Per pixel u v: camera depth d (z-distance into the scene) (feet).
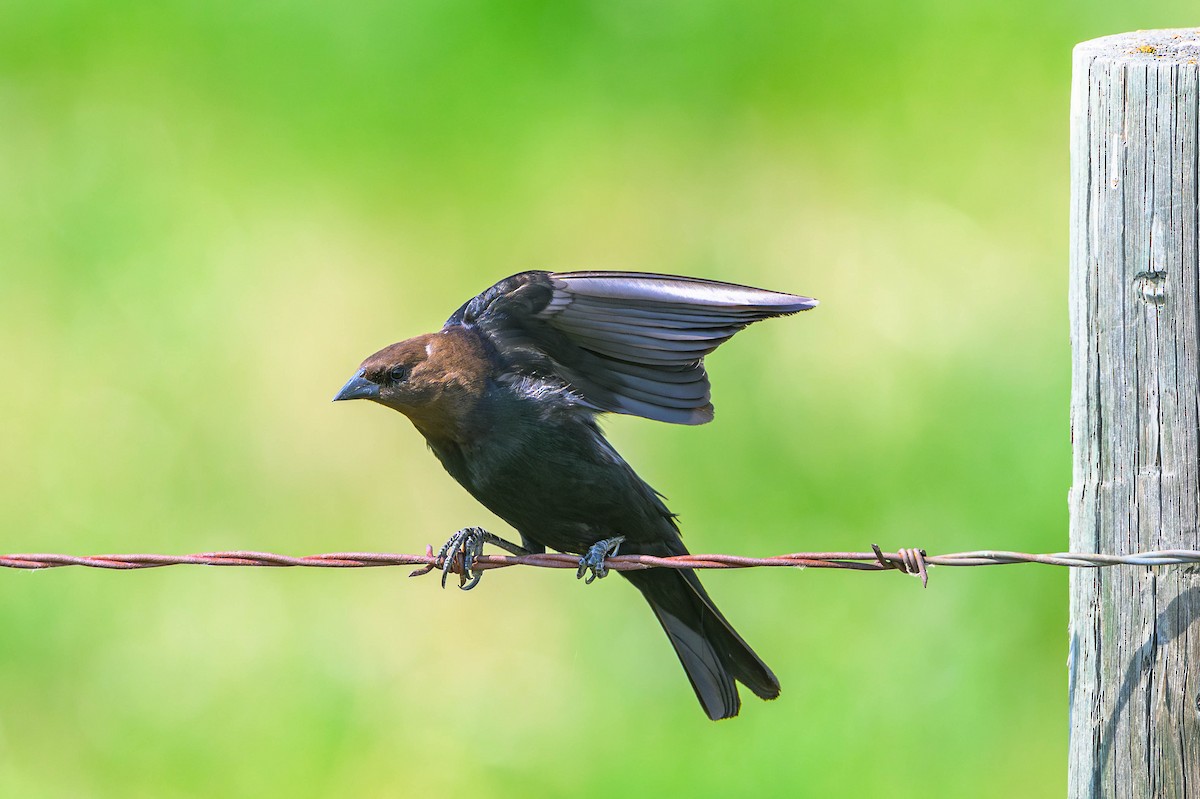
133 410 50.39
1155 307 21.13
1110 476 21.54
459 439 27.40
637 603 43.70
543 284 26.86
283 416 50.19
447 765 41.16
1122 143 21.09
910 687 41.52
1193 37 21.61
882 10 62.85
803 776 39.55
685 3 63.77
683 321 26.32
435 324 53.57
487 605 44.19
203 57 63.98
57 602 45.55
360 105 61.87
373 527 46.39
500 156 59.52
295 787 41.34
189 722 42.57
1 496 48.24
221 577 45.96
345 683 42.98
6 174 59.26
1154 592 21.45
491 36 63.77
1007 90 60.08
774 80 61.26
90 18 65.21
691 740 40.75
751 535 45.70
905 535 45.42
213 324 53.31
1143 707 21.59
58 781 41.60
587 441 27.30
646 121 60.29
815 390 49.01
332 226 56.95
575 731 41.39
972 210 54.95
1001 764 39.52
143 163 59.77
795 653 42.19
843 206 55.98
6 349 52.54
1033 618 42.91
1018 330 50.72
